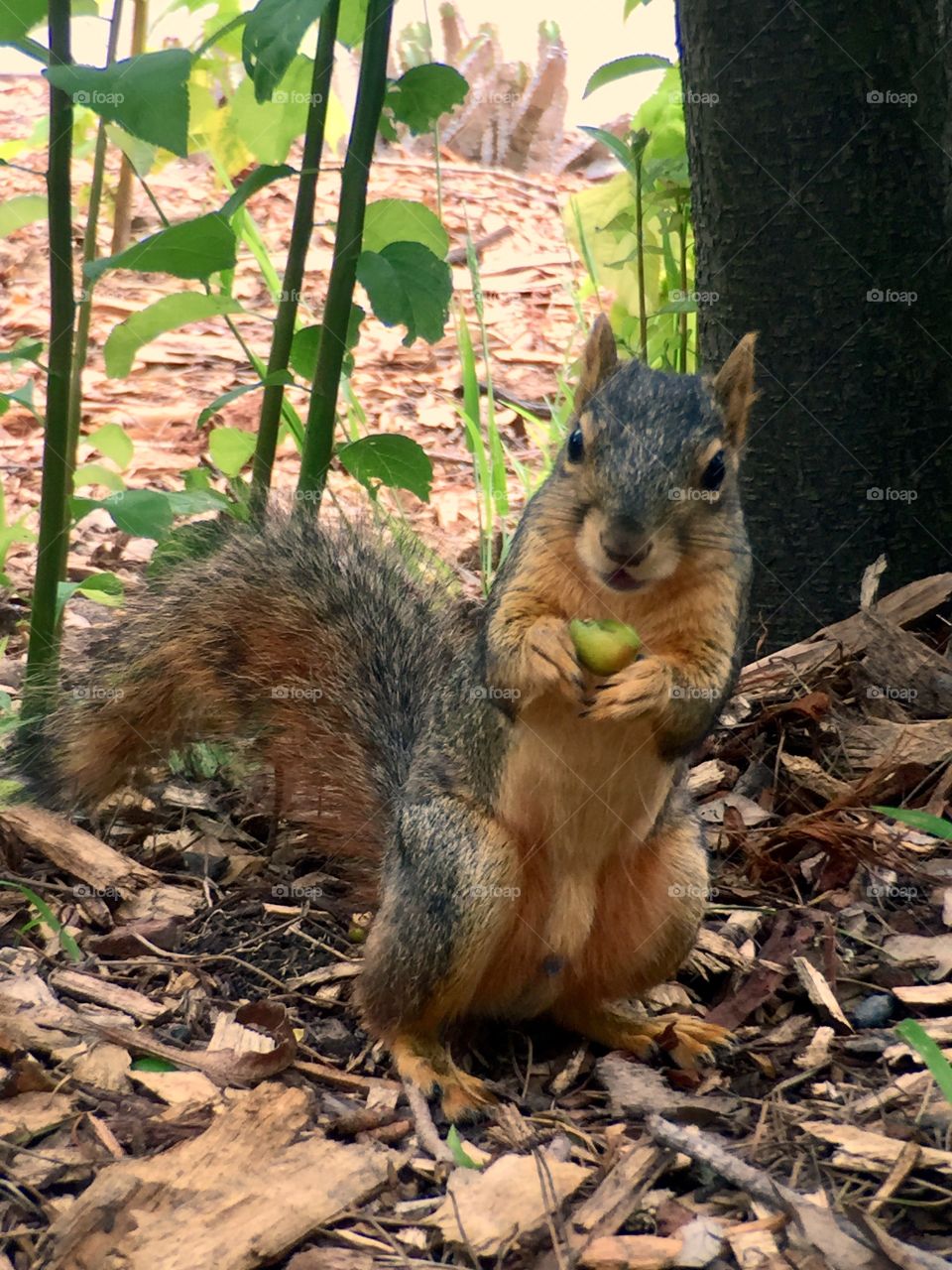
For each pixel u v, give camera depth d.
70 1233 3.72
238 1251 3.69
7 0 5.54
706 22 6.95
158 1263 3.63
